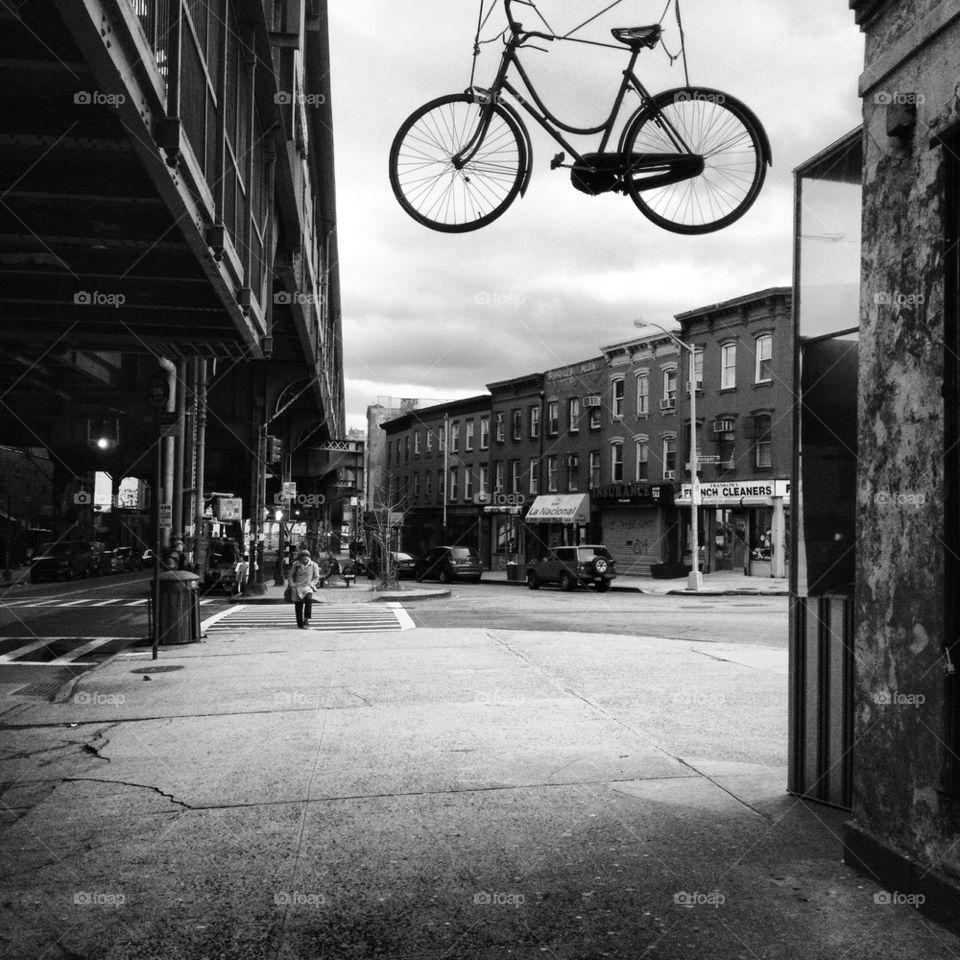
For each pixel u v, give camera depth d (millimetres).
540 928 3564
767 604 25328
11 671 11328
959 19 3557
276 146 15391
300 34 13930
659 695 8953
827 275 5430
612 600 27734
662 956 3328
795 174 5746
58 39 6887
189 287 13688
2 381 25875
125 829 4844
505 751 6488
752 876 4074
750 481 35781
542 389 51812
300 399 38844
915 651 3793
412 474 67750
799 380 5578
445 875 4121
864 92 4320
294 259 20922
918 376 3834
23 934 3566
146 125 7320
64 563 41875
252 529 30578
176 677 10539
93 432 28625
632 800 5227
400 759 6273
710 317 38531
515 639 14727
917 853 3752
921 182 3842
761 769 5941
